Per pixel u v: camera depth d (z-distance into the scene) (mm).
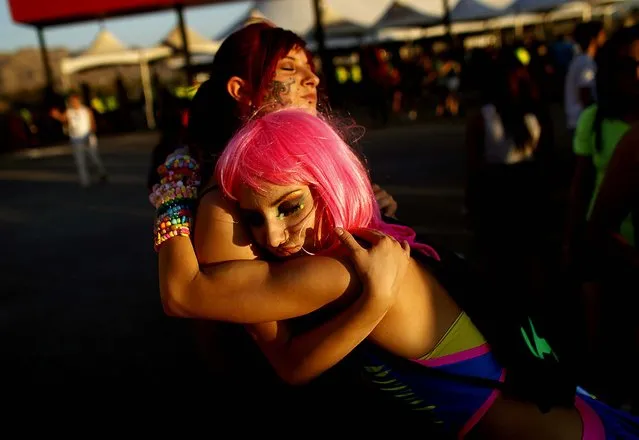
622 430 1359
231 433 2666
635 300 2189
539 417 1289
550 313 3188
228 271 1145
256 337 1235
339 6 22094
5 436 2850
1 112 22828
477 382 1257
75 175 11789
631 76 2191
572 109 5328
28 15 12641
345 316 1119
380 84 13789
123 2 12703
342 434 2361
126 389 3193
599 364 2463
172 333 3838
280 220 1140
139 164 12570
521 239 3270
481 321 1266
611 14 20812
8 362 3625
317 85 1746
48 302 4621
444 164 8516
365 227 1201
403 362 1242
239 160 1120
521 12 19266
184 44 13633
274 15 17703
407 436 1799
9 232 7230
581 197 2539
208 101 1652
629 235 2184
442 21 19547
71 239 6582
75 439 2787
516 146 3154
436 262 1285
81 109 10172
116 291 4734
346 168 1143
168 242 1222
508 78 3146
